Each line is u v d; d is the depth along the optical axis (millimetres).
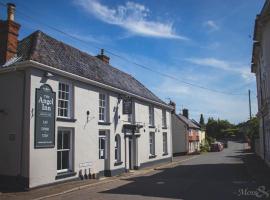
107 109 22062
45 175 16016
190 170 24688
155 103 30484
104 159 21500
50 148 16422
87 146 19297
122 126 23781
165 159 32969
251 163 28109
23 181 15234
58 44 20516
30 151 15297
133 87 28141
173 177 20406
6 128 16141
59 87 17625
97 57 27328
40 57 16938
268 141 24344
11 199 13297
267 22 19188
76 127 18406
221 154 46750
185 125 51844
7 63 16750
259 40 22922
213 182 17750
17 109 15914
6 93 16344
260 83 27172
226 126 103750
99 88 20984
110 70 26281
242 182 17594
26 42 18625
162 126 32906
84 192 15242
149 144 29500
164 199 12961
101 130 21328
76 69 19688
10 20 17359
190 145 54188
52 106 16734
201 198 13094
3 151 16062
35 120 15695
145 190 15359
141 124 27516
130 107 23578
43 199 13492
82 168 18750
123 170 23547
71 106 18312
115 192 14984
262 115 28094
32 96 15648
